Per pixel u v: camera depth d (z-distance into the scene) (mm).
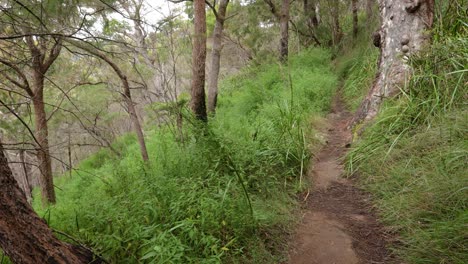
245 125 5430
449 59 3779
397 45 4875
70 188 5453
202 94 5414
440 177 2807
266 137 4426
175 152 4367
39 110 4695
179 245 2312
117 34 4324
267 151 3861
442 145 3225
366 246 2672
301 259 2643
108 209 2918
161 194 3111
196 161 3768
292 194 3584
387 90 4836
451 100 3467
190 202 2877
